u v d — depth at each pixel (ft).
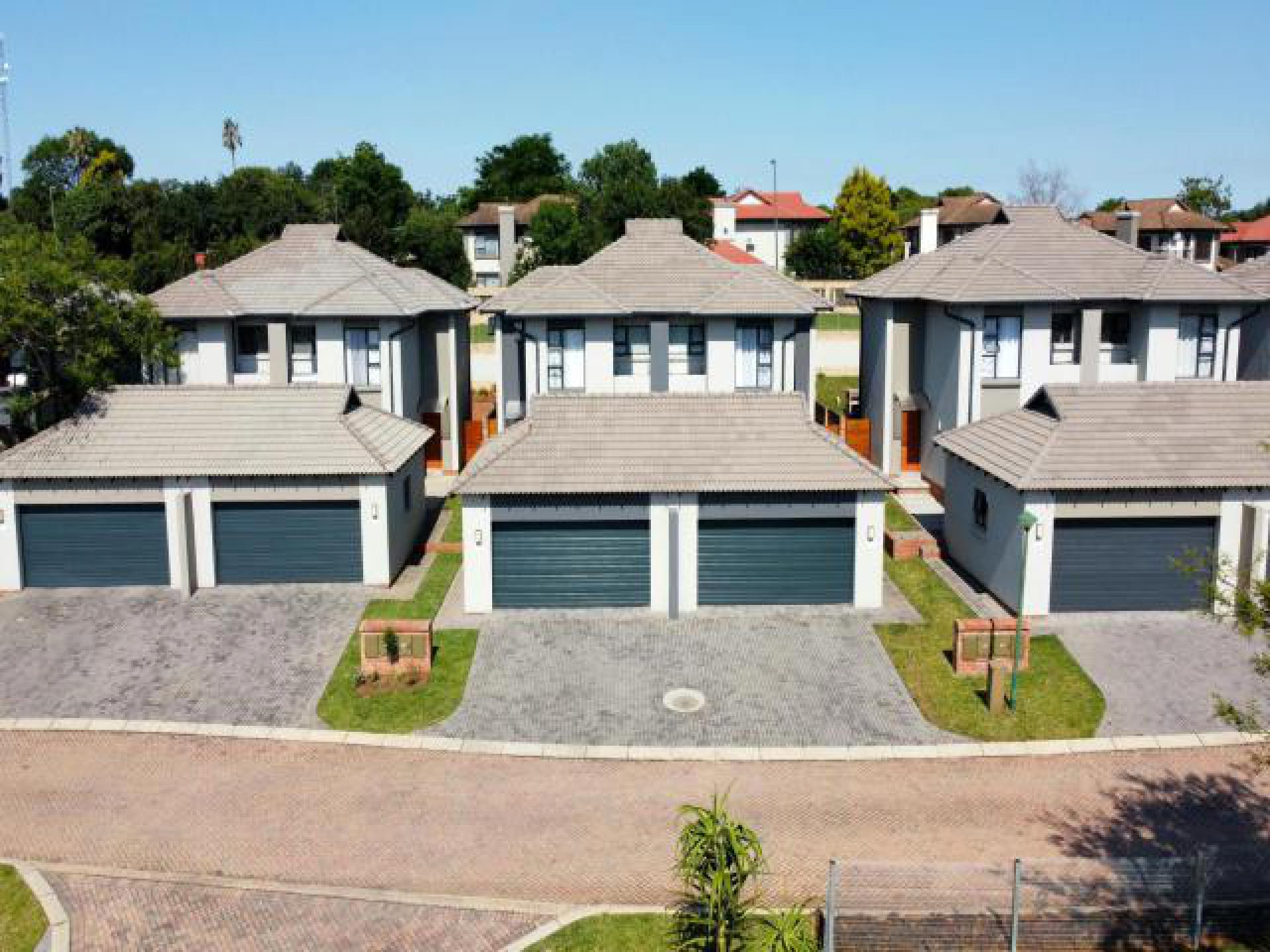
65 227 244.83
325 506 95.14
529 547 90.17
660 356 123.44
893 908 49.34
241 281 129.70
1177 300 116.47
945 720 72.49
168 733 71.31
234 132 483.92
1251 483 86.02
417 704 75.00
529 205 324.80
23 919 52.01
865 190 315.78
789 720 72.59
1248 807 61.82
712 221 256.93
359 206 287.89
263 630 86.53
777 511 89.97
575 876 55.57
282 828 60.23
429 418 136.87
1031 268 120.47
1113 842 58.23
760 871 55.16
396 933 51.01
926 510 117.80
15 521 93.81
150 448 94.99
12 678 78.84
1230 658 80.43
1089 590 88.58
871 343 136.05
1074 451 88.02
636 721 72.64
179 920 52.03
